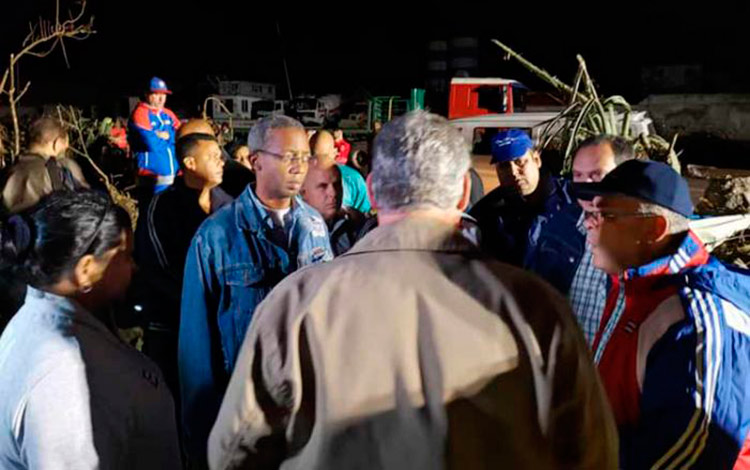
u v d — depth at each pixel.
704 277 1.73
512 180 3.27
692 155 18.19
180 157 3.16
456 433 1.26
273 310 1.39
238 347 2.47
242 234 2.50
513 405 1.28
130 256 1.80
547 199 3.01
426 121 1.43
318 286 1.38
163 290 3.13
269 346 1.35
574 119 5.68
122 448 1.62
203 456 2.46
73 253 1.63
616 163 2.74
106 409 1.60
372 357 1.30
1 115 11.53
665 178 1.74
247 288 2.47
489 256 1.42
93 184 8.04
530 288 1.35
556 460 1.31
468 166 1.45
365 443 1.29
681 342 1.64
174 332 3.18
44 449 1.52
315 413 1.32
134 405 1.65
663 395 1.64
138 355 1.75
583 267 2.33
